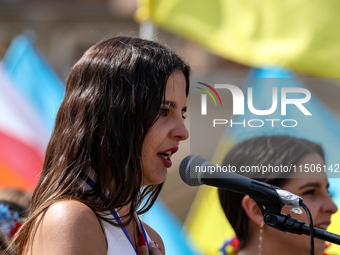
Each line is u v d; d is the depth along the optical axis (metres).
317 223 7.00
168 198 10.88
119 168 4.88
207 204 9.63
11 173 11.76
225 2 9.10
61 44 29.58
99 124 4.97
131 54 5.23
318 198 7.14
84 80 5.26
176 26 9.40
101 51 5.35
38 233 4.29
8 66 13.48
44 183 4.98
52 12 29.42
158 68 5.20
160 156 5.30
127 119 4.98
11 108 12.73
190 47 11.02
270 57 8.73
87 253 4.12
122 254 4.68
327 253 7.74
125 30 30.14
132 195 4.98
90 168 4.91
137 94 5.03
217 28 9.16
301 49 8.52
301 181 7.15
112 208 4.74
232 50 9.02
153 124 5.07
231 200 7.80
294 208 4.83
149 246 5.48
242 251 7.68
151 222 10.62
